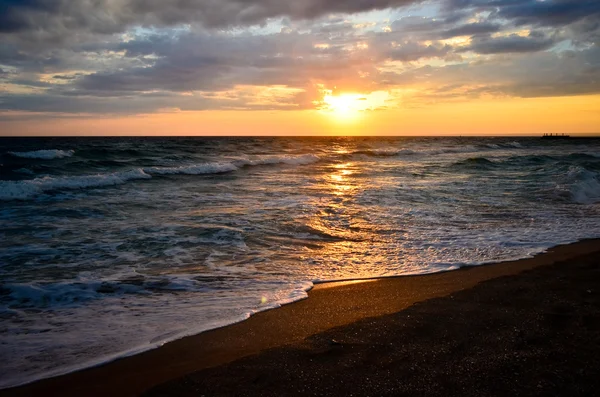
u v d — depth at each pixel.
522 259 6.82
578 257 6.90
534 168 23.14
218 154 32.50
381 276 6.00
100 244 7.48
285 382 3.21
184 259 6.73
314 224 9.25
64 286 5.43
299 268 6.36
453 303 4.88
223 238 7.98
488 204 12.02
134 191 14.17
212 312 4.68
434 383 3.14
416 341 3.88
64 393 3.11
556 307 4.69
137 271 6.12
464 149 49.94
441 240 8.05
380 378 3.23
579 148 53.72
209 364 3.51
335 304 4.93
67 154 27.08
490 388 3.06
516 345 3.75
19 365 3.51
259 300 5.05
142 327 4.27
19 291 5.24
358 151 37.88
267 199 12.54
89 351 3.76
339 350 3.73
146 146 45.28
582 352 3.60
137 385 3.21
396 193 13.92
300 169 23.42
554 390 3.03
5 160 23.64
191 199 12.48
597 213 10.83
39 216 9.83
